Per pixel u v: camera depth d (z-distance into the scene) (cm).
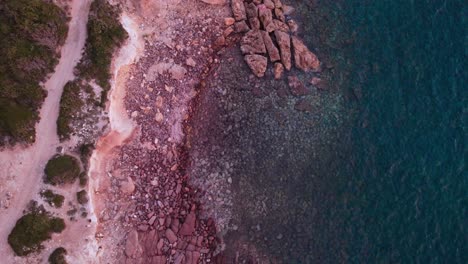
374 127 3981
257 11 4238
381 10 4459
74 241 3130
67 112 3250
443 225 3672
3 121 3025
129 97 3691
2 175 3020
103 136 3381
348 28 4359
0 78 3052
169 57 3966
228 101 3972
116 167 3538
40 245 3002
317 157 3862
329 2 4462
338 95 4075
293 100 4016
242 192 3706
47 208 3072
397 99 4078
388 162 3866
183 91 3950
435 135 3956
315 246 3606
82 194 3184
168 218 3594
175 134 3838
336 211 3709
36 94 3188
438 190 3778
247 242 3575
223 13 4238
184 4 4138
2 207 2991
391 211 3719
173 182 3709
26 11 3158
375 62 4219
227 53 4131
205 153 3812
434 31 4359
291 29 4281
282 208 3688
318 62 4156
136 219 3525
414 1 4497
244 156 3806
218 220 3625
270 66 4109
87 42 3453
